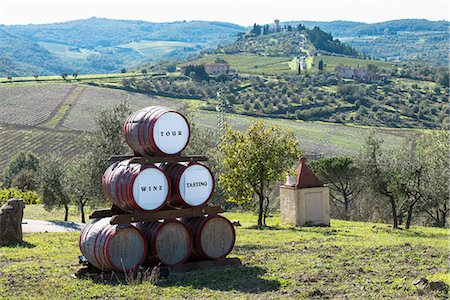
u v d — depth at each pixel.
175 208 18.91
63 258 22.17
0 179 104.06
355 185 61.47
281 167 38.41
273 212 60.59
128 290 15.99
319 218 42.50
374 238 29.89
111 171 18.97
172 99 168.75
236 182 38.25
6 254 23.48
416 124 151.38
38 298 15.18
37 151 112.00
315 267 18.44
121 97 162.88
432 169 43.09
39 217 58.34
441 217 54.19
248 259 20.38
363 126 146.62
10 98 154.50
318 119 155.38
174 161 18.88
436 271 17.50
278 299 14.59
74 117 135.62
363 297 14.49
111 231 17.64
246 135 38.44
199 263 18.81
